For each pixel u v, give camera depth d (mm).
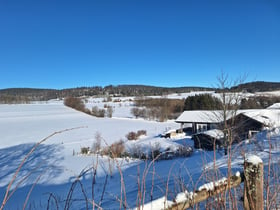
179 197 1763
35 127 47594
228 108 16109
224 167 3936
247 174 2047
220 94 16594
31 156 21516
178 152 16234
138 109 75000
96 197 6391
